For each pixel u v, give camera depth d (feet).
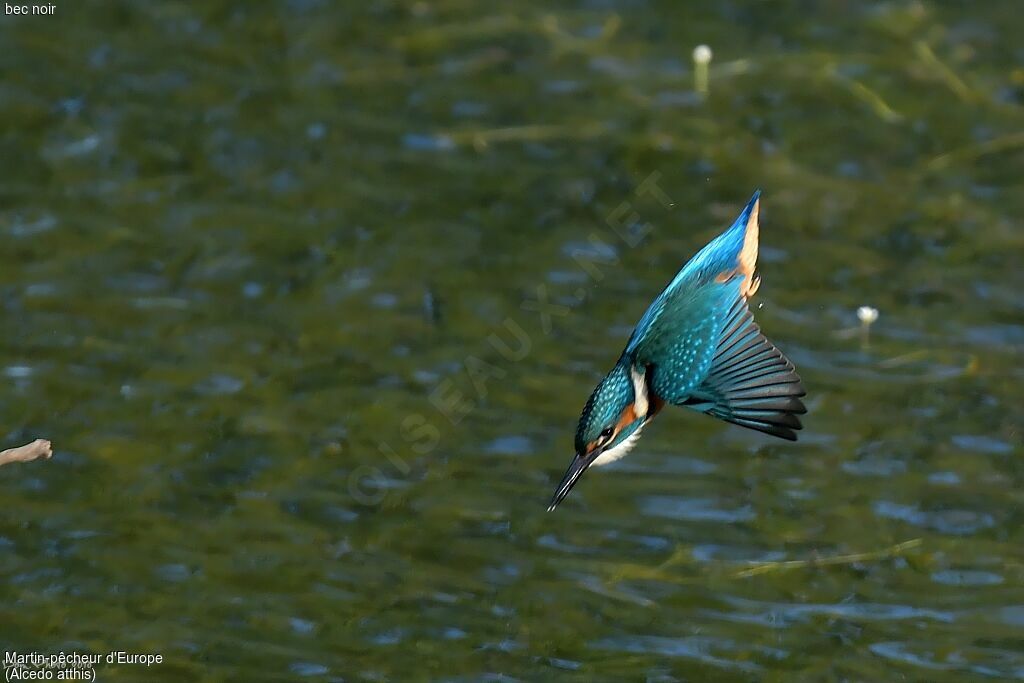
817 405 44.73
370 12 62.39
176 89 57.52
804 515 41.32
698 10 62.54
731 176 53.57
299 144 54.90
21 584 38.73
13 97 56.65
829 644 37.55
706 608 38.68
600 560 39.96
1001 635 37.81
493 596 38.93
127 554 39.73
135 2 62.69
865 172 54.03
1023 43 60.49
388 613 38.37
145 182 53.06
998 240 51.03
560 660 37.06
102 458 42.47
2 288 48.21
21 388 44.50
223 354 46.11
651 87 58.03
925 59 59.57
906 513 41.34
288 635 37.70
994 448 43.27
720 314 27.81
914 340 46.98
